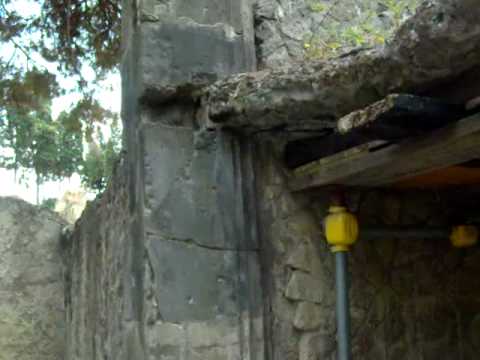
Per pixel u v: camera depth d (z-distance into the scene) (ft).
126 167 10.00
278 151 9.69
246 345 9.13
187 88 9.36
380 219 10.12
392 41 6.45
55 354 19.99
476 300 10.82
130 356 9.36
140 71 9.23
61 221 20.74
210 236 9.18
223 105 8.72
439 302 10.51
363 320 9.87
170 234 9.01
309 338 9.47
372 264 10.10
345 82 7.32
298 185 9.44
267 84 8.20
